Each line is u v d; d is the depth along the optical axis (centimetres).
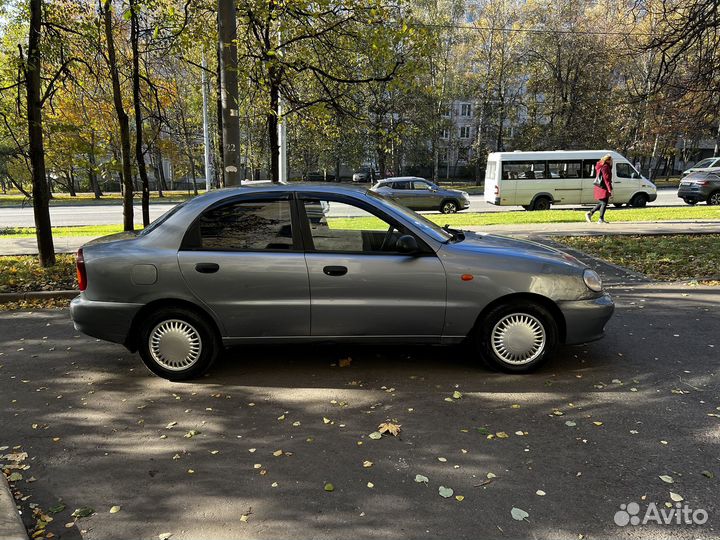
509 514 277
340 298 446
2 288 791
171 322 455
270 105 1089
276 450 345
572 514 276
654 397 416
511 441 352
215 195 458
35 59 845
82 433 373
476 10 4309
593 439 352
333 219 454
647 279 841
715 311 659
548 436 357
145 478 316
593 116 3991
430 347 537
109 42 977
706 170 2267
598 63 3797
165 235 452
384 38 941
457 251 451
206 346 457
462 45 4275
